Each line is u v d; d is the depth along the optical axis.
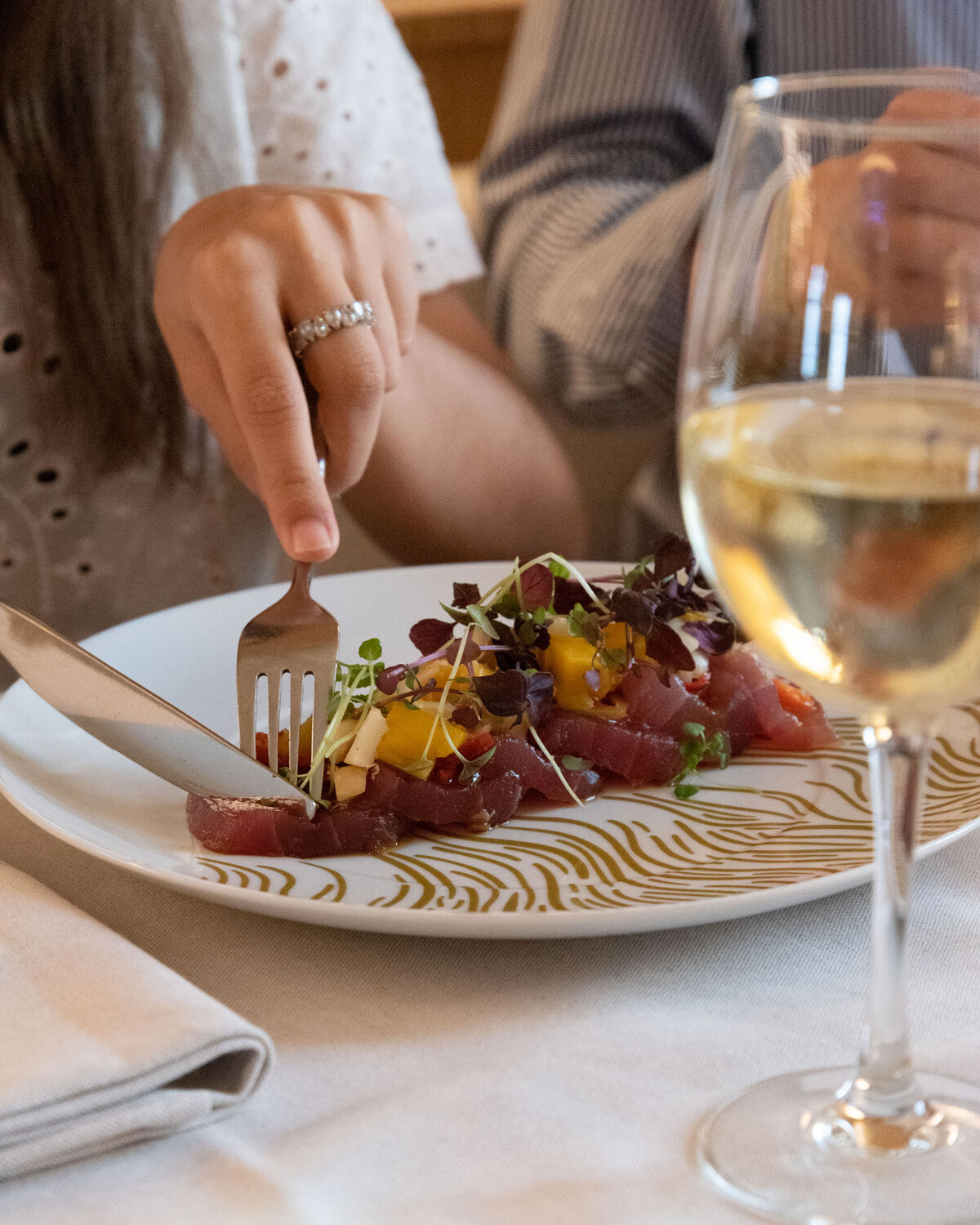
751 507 0.46
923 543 0.43
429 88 3.98
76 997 0.53
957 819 0.72
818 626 0.46
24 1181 0.47
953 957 0.62
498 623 0.96
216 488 1.63
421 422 1.81
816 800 0.83
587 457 2.73
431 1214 0.45
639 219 2.24
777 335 0.47
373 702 0.86
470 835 0.81
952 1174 0.45
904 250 0.45
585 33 2.54
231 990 0.62
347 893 0.70
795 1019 0.58
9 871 0.65
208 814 0.76
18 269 1.47
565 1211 0.45
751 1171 0.46
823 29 2.38
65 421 1.54
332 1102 0.53
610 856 0.76
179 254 1.16
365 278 1.09
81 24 1.36
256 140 1.79
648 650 0.92
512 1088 0.53
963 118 0.52
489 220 2.70
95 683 0.76
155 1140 0.50
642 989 0.61
